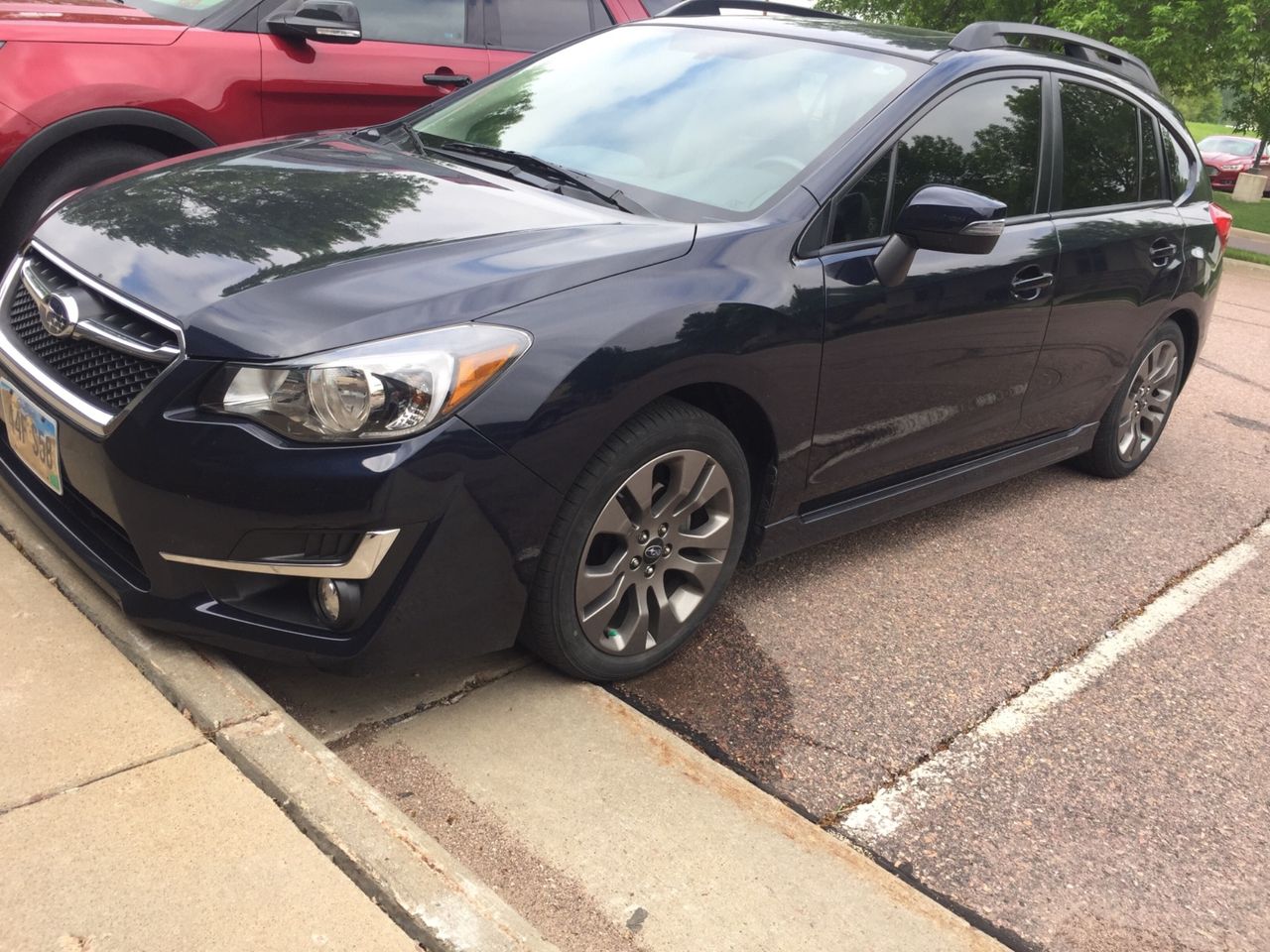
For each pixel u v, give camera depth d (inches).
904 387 127.9
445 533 89.4
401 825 82.4
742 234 110.4
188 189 111.5
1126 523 174.1
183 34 175.3
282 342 85.6
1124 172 170.1
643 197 117.9
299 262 93.6
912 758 107.7
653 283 100.6
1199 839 101.6
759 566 141.5
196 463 86.1
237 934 71.8
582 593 102.2
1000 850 96.6
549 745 99.9
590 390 93.8
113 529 98.3
